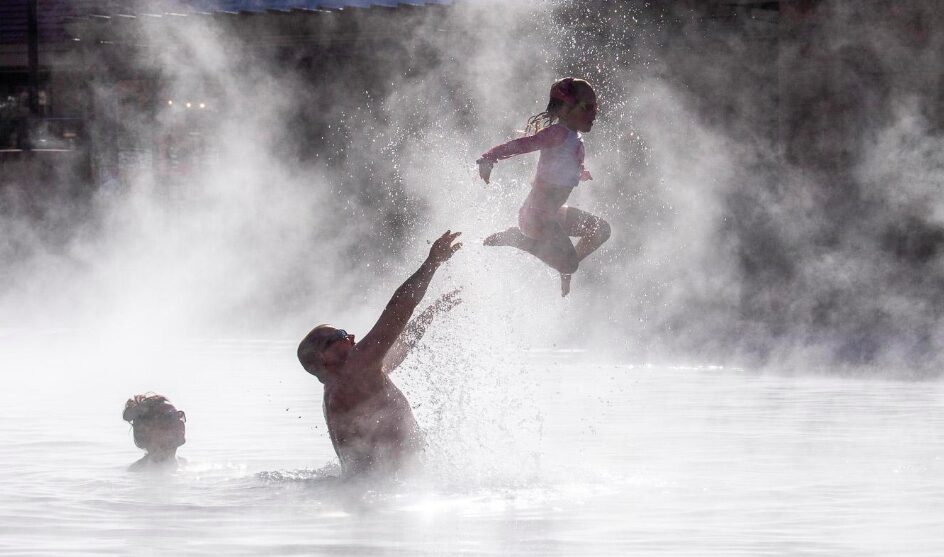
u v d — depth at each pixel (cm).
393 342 931
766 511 809
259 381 1789
